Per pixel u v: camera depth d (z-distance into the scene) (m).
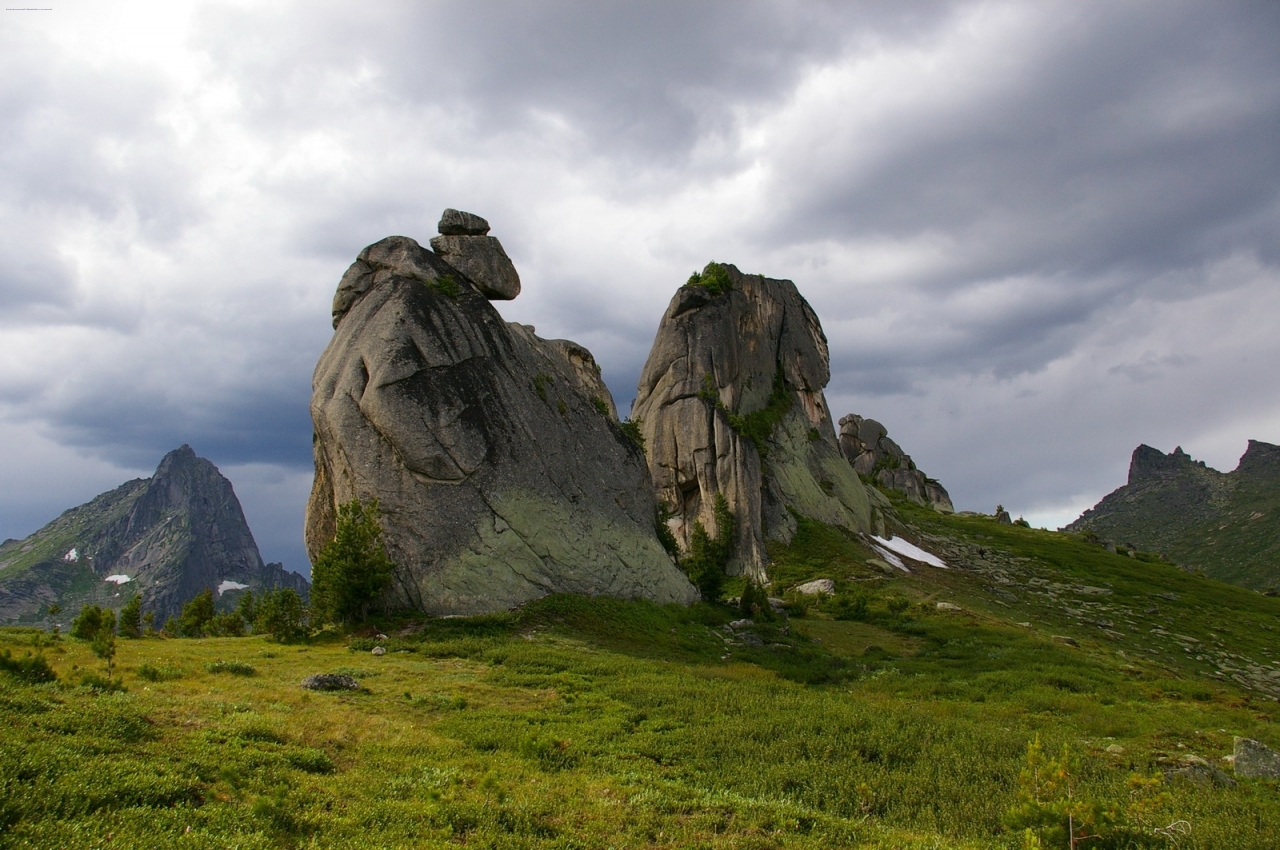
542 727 23.59
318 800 14.55
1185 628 66.50
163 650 33.28
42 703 16.73
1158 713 31.33
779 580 67.81
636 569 52.84
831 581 65.25
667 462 77.06
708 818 15.95
